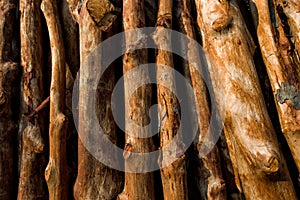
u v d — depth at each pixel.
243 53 1.48
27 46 1.60
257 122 1.42
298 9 1.53
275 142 1.41
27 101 1.56
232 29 1.50
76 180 1.46
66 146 1.52
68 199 1.50
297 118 1.43
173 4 1.60
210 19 1.51
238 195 1.45
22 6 1.64
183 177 1.41
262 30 1.53
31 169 1.51
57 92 1.53
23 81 1.58
